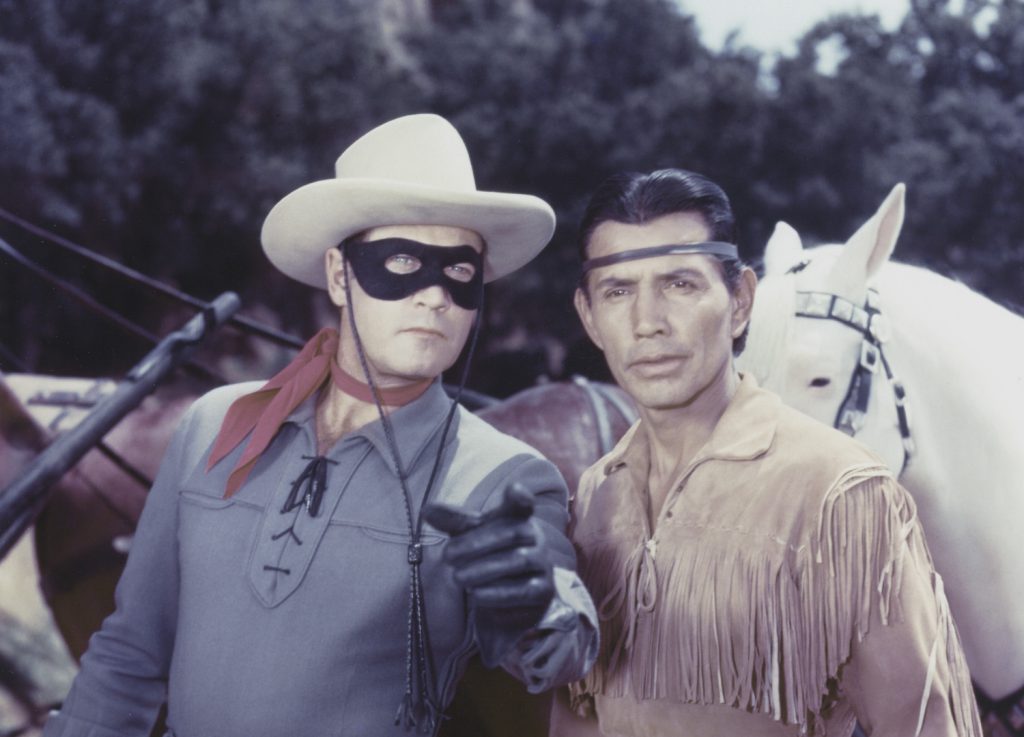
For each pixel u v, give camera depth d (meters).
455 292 1.49
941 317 2.15
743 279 1.48
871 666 1.31
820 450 1.36
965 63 17.83
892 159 14.87
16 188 11.78
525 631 1.16
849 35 16.84
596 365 1.84
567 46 15.90
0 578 3.06
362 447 1.51
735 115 14.74
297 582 1.43
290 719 1.40
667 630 1.38
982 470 2.04
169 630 1.64
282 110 13.54
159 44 13.16
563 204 14.73
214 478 1.56
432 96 15.17
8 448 2.92
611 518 1.51
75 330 11.12
